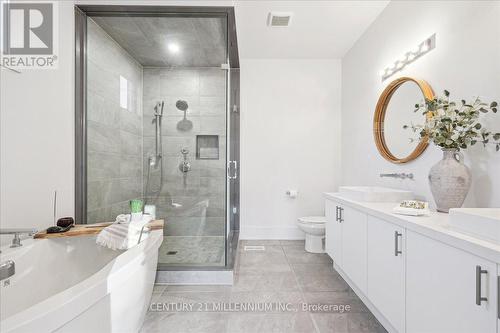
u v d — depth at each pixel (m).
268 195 3.72
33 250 1.46
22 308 1.35
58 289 1.55
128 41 2.68
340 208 2.23
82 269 1.65
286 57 3.68
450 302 1.02
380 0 2.46
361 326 1.69
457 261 0.99
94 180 2.37
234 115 3.65
